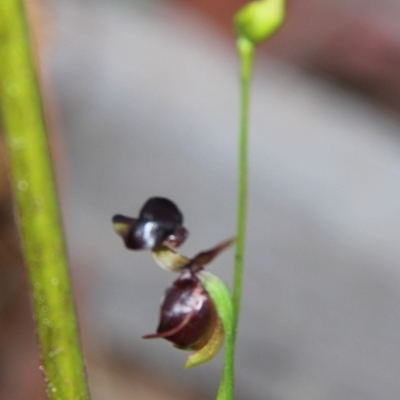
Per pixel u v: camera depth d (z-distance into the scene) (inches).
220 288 7.6
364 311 17.4
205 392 17.6
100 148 20.3
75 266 17.1
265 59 24.2
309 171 19.4
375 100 23.2
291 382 17.0
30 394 13.9
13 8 6.3
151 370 17.9
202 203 19.3
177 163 20.2
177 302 7.7
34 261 6.6
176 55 22.8
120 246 18.6
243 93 7.4
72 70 20.7
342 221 18.4
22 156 6.5
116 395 17.3
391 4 27.3
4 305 13.5
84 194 19.4
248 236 18.4
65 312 6.7
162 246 7.7
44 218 6.6
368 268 17.8
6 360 13.9
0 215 12.5
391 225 18.3
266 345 17.3
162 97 21.5
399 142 20.5
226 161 20.2
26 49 6.3
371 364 16.9
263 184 19.2
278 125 20.5
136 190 19.6
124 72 21.8
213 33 24.7
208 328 7.7
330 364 17.0
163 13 24.6
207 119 21.1
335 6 27.5
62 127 19.7
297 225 18.5
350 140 20.1
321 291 17.6
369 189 18.9
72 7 22.6
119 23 23.0
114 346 18.2
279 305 17.6
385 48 25.4
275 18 7.3
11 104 6.4
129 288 18.2
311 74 24.5
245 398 17.3
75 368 6.8
